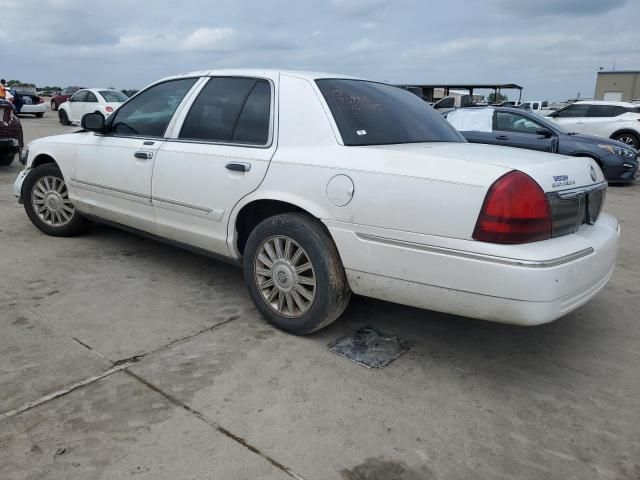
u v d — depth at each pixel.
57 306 3.71
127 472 2.19
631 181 10.48
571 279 2.64
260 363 3.06
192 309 3.75
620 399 2.84
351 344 3.33
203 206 3.67
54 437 2.38
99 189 4.51
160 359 3.07
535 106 32.12
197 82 3.95
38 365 2.95
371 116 3.39
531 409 2.73
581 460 2.37
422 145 3.26
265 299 3.46
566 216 2.78
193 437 2.41
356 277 3.01
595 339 3.53
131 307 3.75
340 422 2.56
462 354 3.27
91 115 4.38
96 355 3.09
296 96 3.37
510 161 2.76
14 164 10.14
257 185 3.33
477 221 2.57
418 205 2.71
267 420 2.55
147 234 4.35
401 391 2.85
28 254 4.75
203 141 3.73
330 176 3.00
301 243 3.16
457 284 2.67
